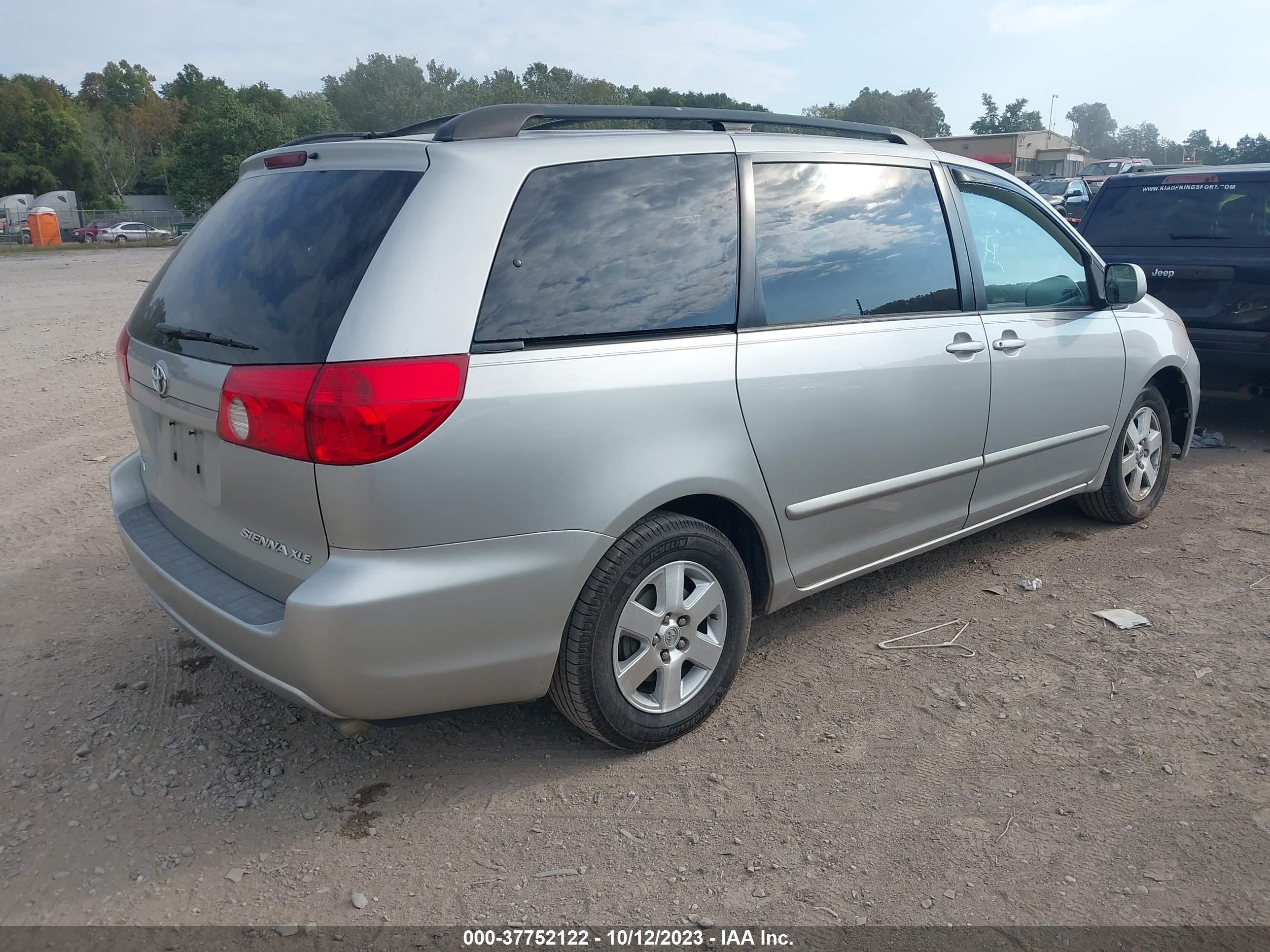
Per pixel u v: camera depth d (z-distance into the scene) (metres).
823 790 2.86
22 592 4.31
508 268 2.61
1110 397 4.57
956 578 4.40
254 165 3.16
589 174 2.83
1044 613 4.01
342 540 2.44
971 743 3.09
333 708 2.51
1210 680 3.43
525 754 3.08
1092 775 2.91
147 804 2.84
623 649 2.96
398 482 2.39
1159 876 2.49
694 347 2.93
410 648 2.49
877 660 3.64
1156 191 6.84
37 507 5.47
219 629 2.66
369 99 95.94
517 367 2.56
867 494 3.48
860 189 3.54
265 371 2.48
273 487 2.52
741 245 3.12
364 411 2.35
